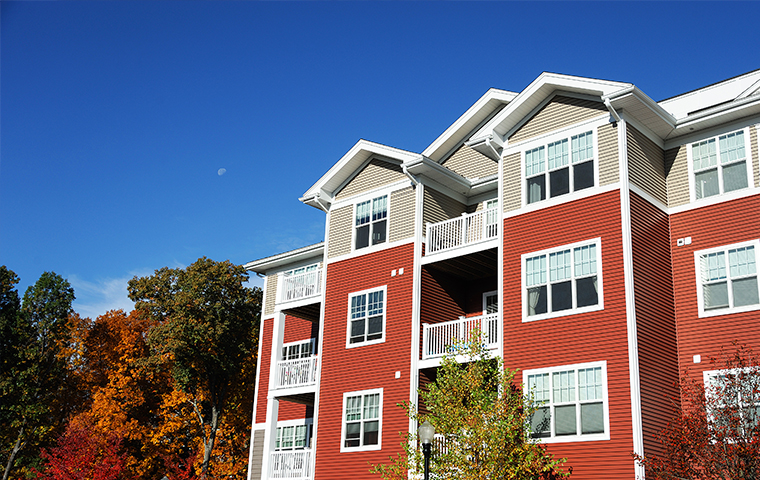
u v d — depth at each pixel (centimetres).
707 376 1941
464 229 2456
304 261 3422
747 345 1894
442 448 2120
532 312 2106
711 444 1628
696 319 2011
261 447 3241
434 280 2556
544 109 2278
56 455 3816
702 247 2061
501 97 2803
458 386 1984
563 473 1855
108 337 5262
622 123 2073
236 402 4459
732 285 1972
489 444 1817
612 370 1894
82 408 5047
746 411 1664
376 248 2666
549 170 2203
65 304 5066
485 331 2238
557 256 2103
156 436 4400
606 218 2028
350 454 2467
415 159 2545
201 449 4250
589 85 2130
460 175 2773
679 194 2155
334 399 2589
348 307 2675
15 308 5016
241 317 4362
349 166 2844
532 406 1994
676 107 2512
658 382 1916
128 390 4669
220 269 4378
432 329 2466
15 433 4622
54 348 4947
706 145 2138
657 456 1830
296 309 3089
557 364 2003
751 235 1972
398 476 2072
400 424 2366
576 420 1919
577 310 2011
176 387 4269
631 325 1892
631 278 1933
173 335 4172
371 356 2534
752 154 2033
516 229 2222
